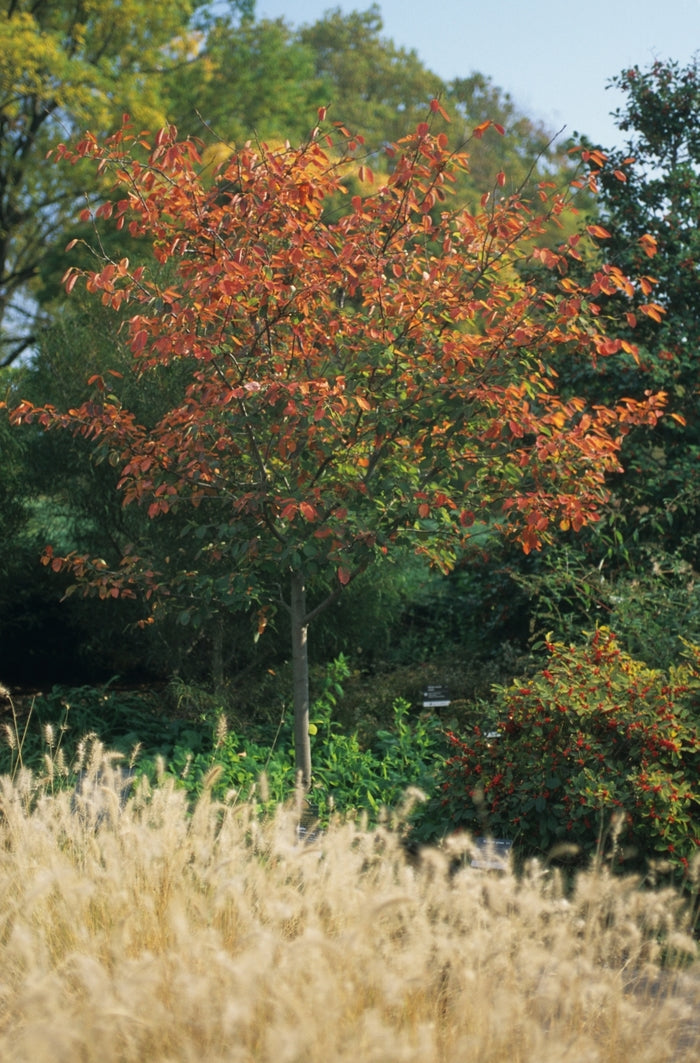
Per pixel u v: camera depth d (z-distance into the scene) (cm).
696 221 974
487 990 287
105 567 654
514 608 930
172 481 623
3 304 1912
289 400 533
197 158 559
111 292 555
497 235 591
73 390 916
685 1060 282
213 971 281
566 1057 262
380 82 2867
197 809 397
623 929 370
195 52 1772
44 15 1705
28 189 1717
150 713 855
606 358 914
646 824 498
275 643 945
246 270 530
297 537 586
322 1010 251
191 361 834
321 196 570
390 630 1088
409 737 720
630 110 1013
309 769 641
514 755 544
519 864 512
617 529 909
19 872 341
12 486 1001
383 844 512
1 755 738
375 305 596
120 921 300
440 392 589
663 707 523
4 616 1139
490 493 615
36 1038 229
